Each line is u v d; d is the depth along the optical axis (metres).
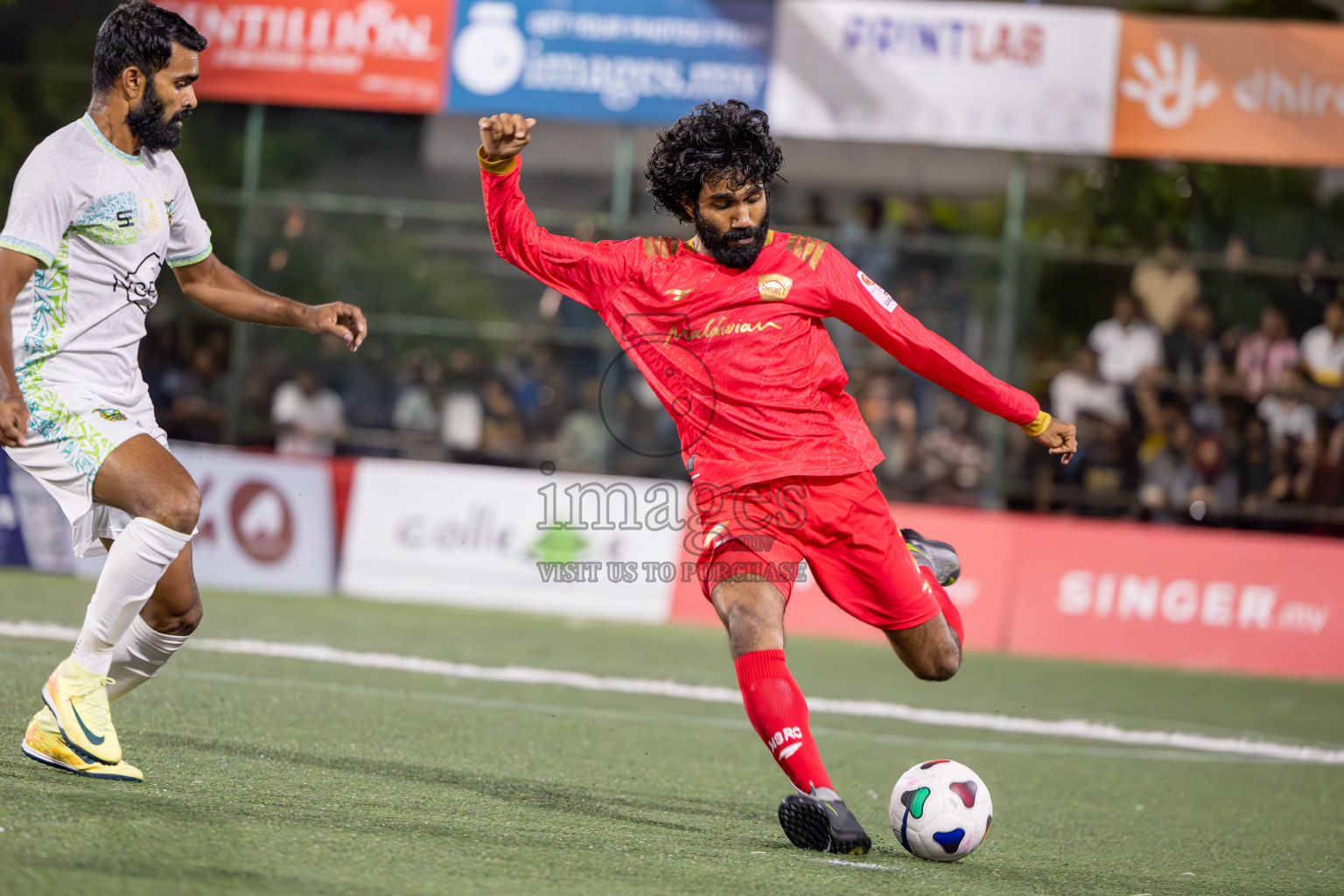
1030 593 31.45
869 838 11.49
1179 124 32.31
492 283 37.12
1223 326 35.72
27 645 19.95
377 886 9.21
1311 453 34.78
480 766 14.52
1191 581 31.08
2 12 35.69
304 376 36.25
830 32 32.72
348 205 36.56
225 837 10.09
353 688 19.20
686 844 11.45
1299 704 26.31
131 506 11.67
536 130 38.84
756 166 11.41
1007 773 17.45
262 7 34.00
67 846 9.38
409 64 33.81
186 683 17.84
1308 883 12.16
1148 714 23.77
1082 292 37.06
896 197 39.28
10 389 11.13
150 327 36.00
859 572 12.00
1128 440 35.19
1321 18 41.28
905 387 35.56
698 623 31.77
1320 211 37.19
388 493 32.62
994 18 32.47
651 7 33.19
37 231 11.45
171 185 12.48
